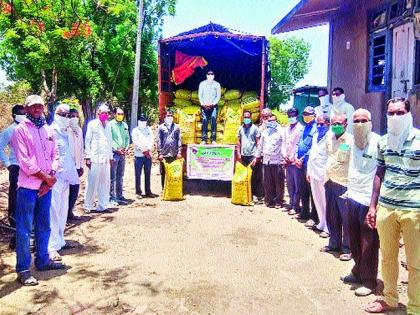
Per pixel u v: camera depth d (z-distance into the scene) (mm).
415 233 3936
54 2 10758
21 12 9734
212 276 5273
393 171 4027
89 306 4469
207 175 10062
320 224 7090
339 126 5750
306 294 4770
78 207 9031
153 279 5176
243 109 10297
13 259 5836
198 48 11273
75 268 5535
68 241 6656
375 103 9086
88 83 20109
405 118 3893
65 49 15930
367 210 4684
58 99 21047
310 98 19203
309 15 11977
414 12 7434
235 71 11719
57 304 4512
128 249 6301
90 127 8391
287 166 8477
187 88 11953
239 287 4953
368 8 9523
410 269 4059
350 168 4895
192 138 10297
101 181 8609
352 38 10453
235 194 9398
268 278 5215
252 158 9625
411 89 7688
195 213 8570
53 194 5910
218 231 7270
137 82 17000
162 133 10117
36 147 4988
